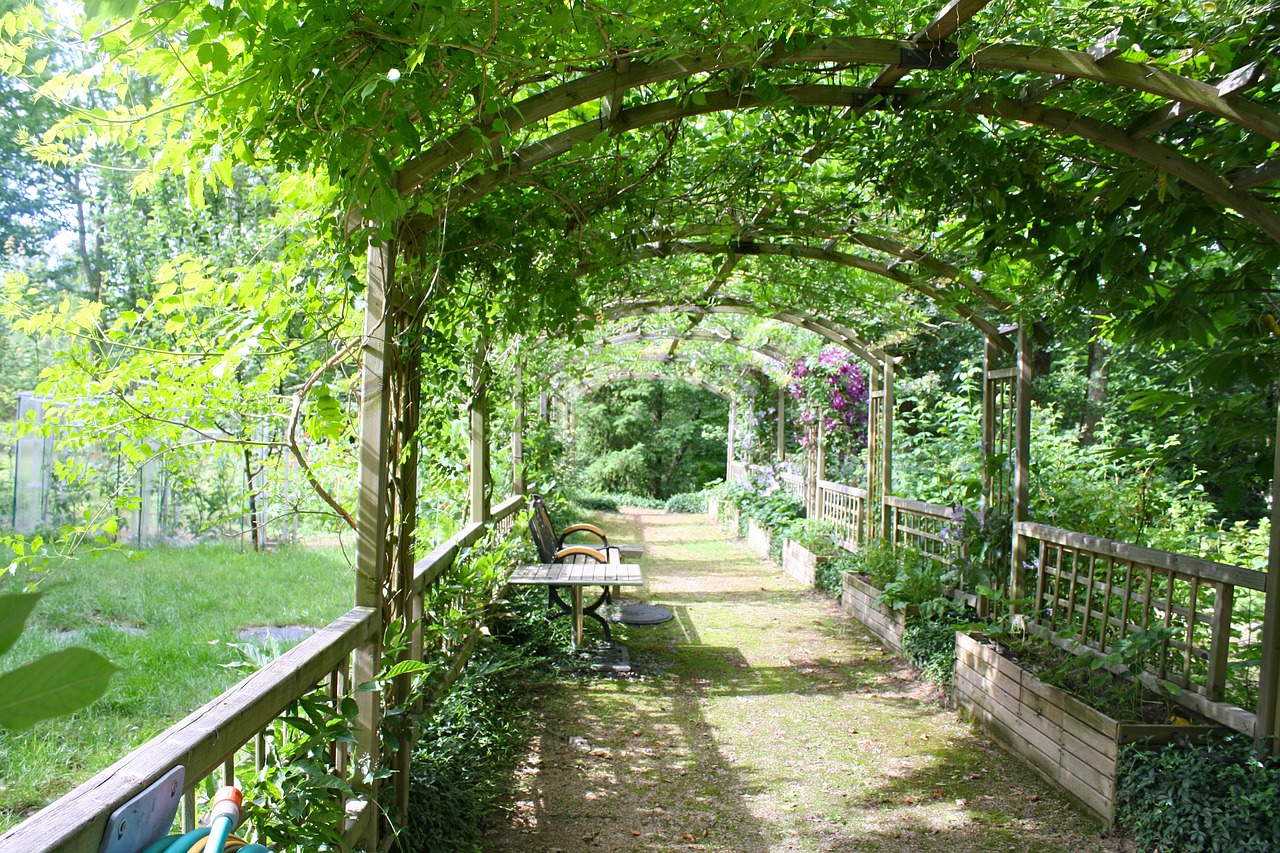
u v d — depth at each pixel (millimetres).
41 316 2541
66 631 4840
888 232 4770
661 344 12039
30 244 12727
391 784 2684
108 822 1170
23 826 1088
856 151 3732
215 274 3309
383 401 2561
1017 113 2879
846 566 7809
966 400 6945
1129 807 3100
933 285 5203
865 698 4980
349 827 2252
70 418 2680
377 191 1974
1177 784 2910
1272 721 2943
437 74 2039
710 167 3844
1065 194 3320
